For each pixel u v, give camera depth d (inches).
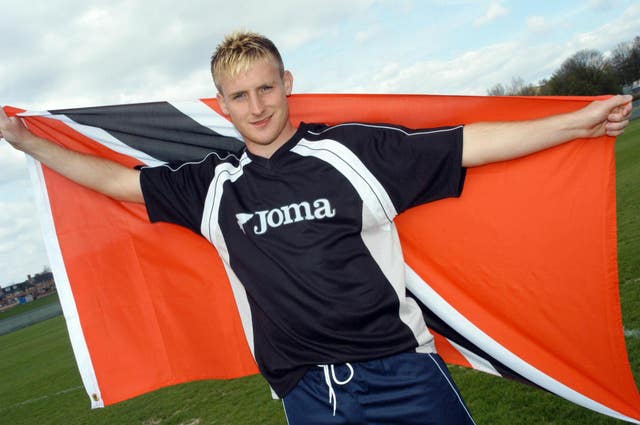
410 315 92.4
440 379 89.6
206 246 124.3
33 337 881.5
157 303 126.6
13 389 419.2
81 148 124.9
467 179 110.0
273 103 89.7
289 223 89.8
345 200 88.9
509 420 148.8
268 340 93.2
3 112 109.2
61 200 124.2
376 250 93.0
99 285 125.3
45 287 3272.6
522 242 109.4
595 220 103.0
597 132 91.0
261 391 241.6
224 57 89.1
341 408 87.7
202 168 101.5
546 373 112.1
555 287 108.3
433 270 116.2
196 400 255.4
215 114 121.5
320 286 87.2
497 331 114.4
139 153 124.5
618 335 105.0
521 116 106.5
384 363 88.0
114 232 125.3
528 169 105.7
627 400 106.7
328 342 87.9
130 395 124.6
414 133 90.7
